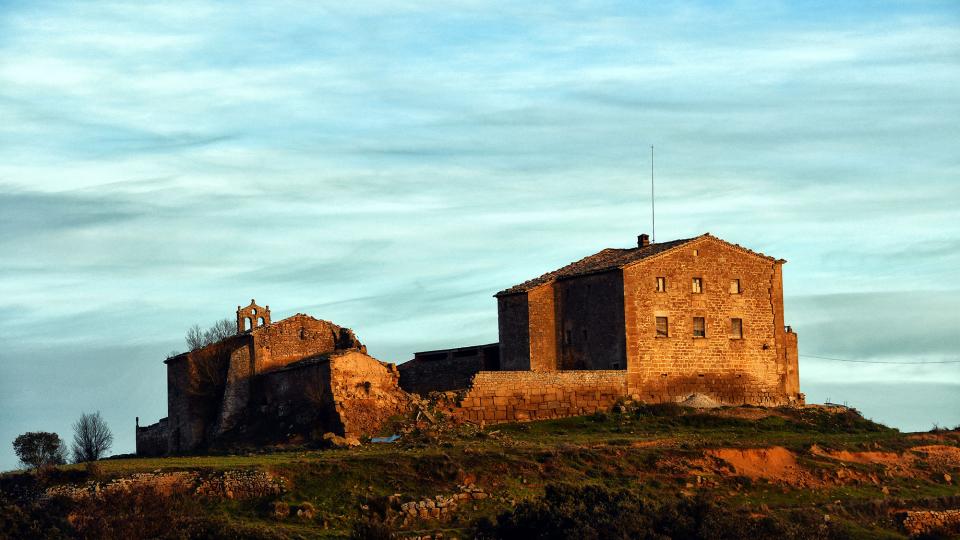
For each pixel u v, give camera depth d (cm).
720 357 8788
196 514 6112
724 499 6900
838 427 8450
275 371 8300
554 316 8912
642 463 7156
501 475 6725
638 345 8506
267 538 5825
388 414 7694
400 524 6206
